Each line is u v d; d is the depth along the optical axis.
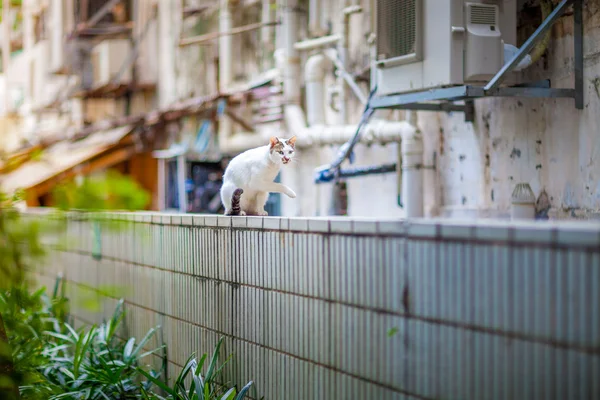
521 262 3.44
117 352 7.31
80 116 21.53
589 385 3.15
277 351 5.21
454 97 7.35
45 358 6.93
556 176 7.59
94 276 8.77
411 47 7.81
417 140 9.58
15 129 25.55
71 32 20.27
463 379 3.72
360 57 11.30
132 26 19.66
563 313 3.26
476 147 8.95
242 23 15.41
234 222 5.77
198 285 6.32
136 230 7.57
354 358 4.45
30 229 4.84
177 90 18.09
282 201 13.84
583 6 7.11
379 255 4.26
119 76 18.84
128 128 17.94
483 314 3.62
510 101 8.29
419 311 3.99
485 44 7.39
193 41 15.27
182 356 6.59
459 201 9.32
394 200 10.80
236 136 15.39
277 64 13.18
